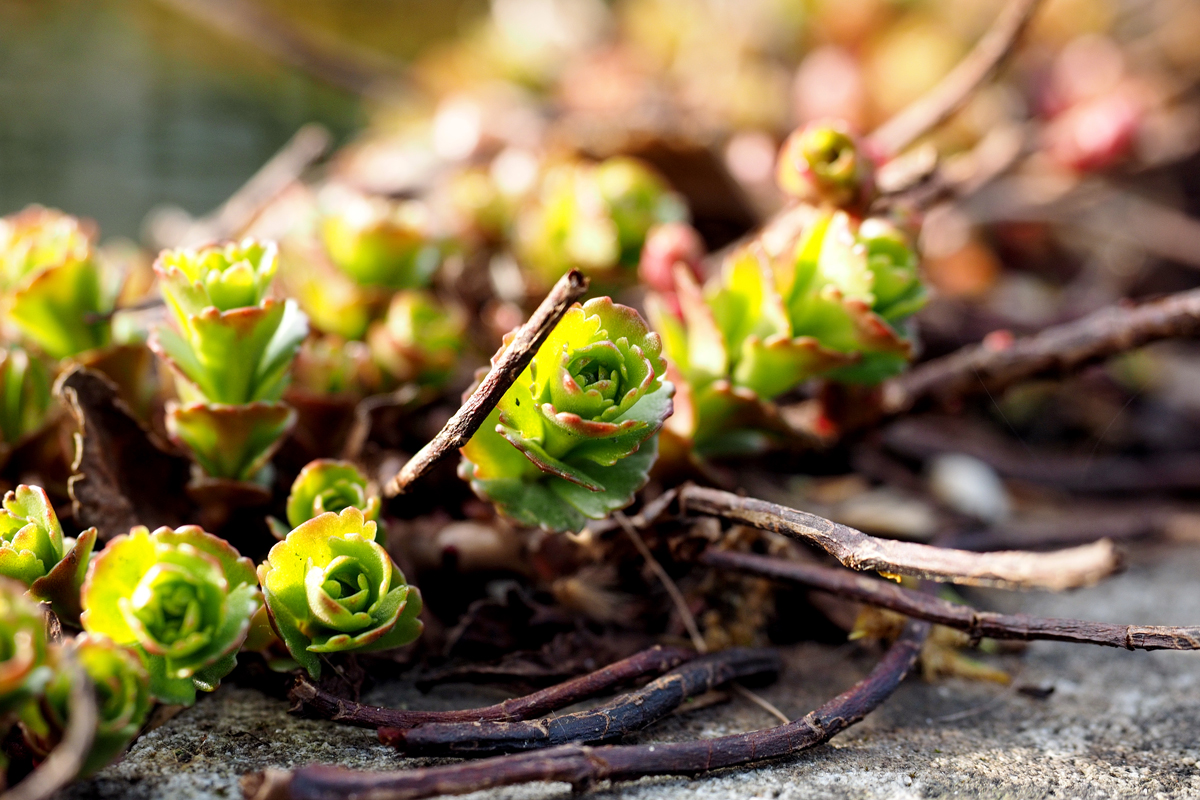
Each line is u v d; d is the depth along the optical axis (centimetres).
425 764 33
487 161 57
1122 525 44
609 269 42
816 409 41
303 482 34
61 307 37
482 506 38
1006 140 55
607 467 34
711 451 37
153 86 79
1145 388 56
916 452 46
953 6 71
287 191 48
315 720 34
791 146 37
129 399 37
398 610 33
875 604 35
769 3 70
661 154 54
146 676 31
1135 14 75
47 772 29
